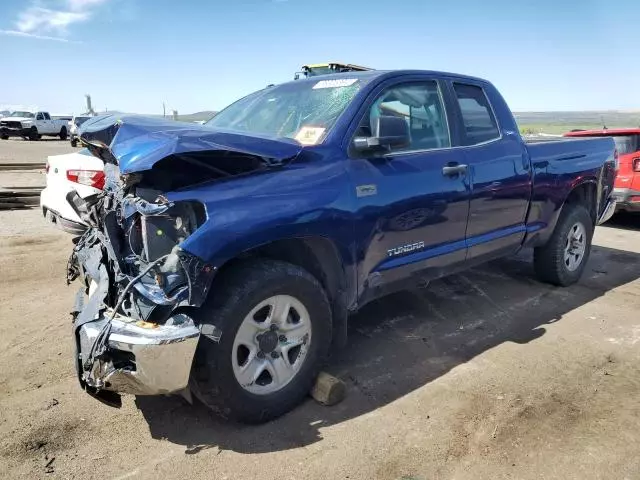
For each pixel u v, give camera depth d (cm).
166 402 328
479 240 436
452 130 419
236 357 286
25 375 356
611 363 385
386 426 304
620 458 278
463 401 331
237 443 289
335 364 380
